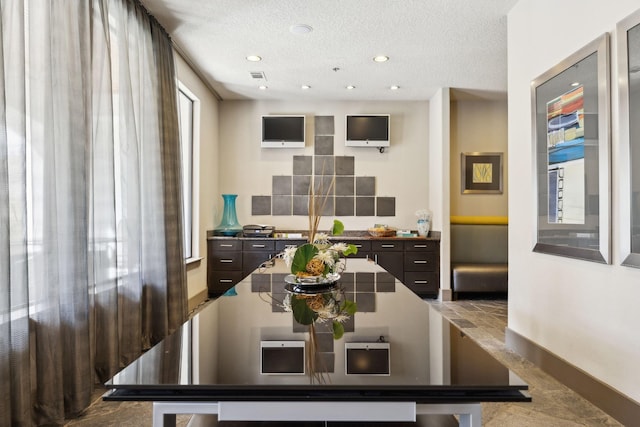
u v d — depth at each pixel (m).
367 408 0.86
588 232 2.12
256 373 0.92
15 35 1.69
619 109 1.91
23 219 1.70
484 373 0.92
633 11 1.86
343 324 1.33
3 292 1.57
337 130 5.55
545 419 1.99
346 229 5.58
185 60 4.08
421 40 3.59
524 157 2.85
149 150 3.05
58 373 1.91
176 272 3.37
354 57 4.00
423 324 1.34
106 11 2.42
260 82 4.78
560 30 2.44
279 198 5.56
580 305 2.23
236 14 3.14
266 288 2.00
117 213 2.62
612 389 1.97
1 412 1.57
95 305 2.33
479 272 4.93
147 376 0.90
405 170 5.54
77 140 2.07
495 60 4.06
